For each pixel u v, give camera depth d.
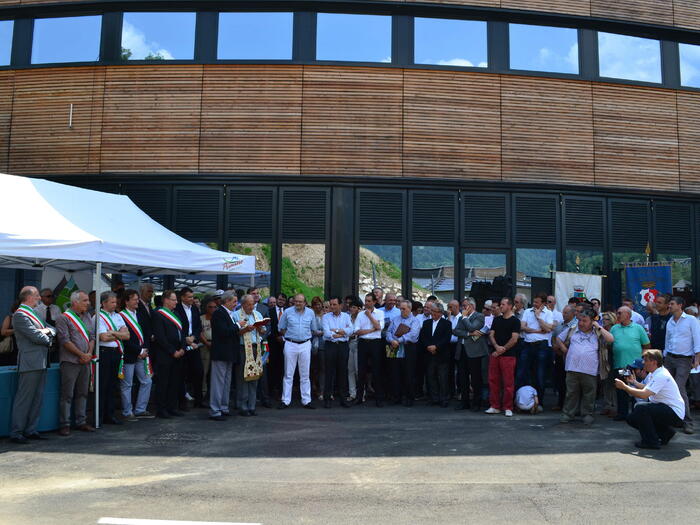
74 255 8.05
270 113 13.21
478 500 5.49
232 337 9.20
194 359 10.20
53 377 8.16
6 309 13.55
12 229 7.90
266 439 7.85
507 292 12.90
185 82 13.37
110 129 13.39
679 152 14.31
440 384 10.50
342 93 13.27
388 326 10.95
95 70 13.55
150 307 9.80
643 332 9.26
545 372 10.34
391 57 13.42
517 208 13.55
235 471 6.37
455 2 13.51
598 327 9.00
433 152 13.29
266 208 13.13
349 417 9.41
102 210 9.98
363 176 13.09
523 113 13.66
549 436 8.12
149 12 13.61
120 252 8.59
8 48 13.91
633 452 7.29
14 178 9.28
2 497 5.45
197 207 13.19
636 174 14.02
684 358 9.20
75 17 13.80
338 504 5.35
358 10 13.45
